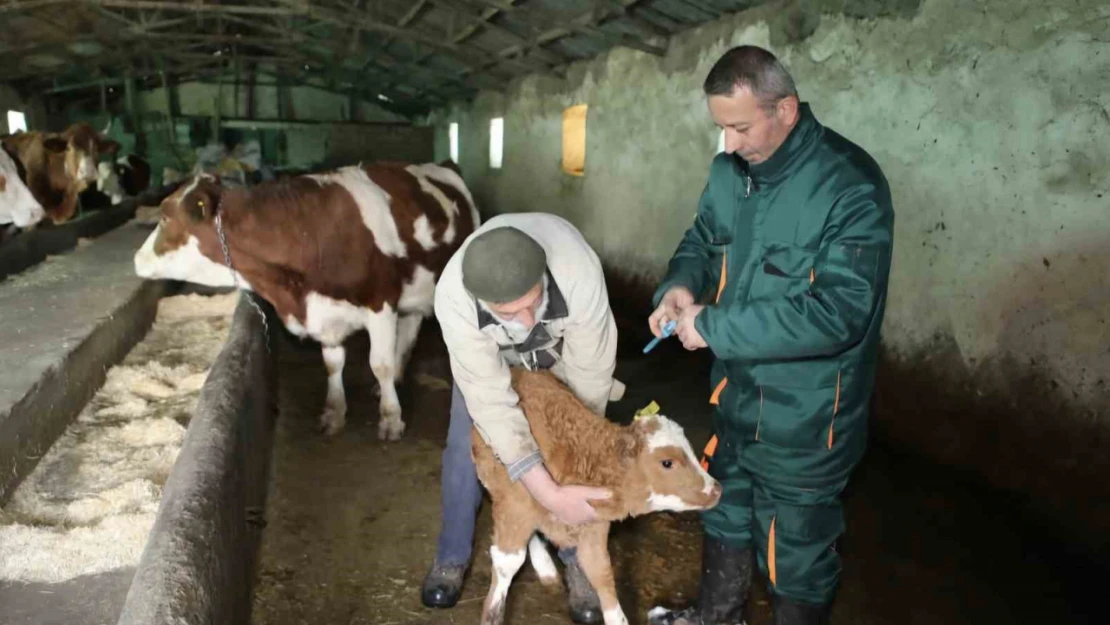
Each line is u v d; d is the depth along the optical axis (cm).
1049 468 372
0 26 1122
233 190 417
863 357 214
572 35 842
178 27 1477
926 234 439
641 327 753
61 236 686
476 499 288
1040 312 375
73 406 348
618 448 223
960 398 421
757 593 303
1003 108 391
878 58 468
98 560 228
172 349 488
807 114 207
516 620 280
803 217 206
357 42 1332
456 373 221
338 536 338
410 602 291
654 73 753
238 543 257
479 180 1466
